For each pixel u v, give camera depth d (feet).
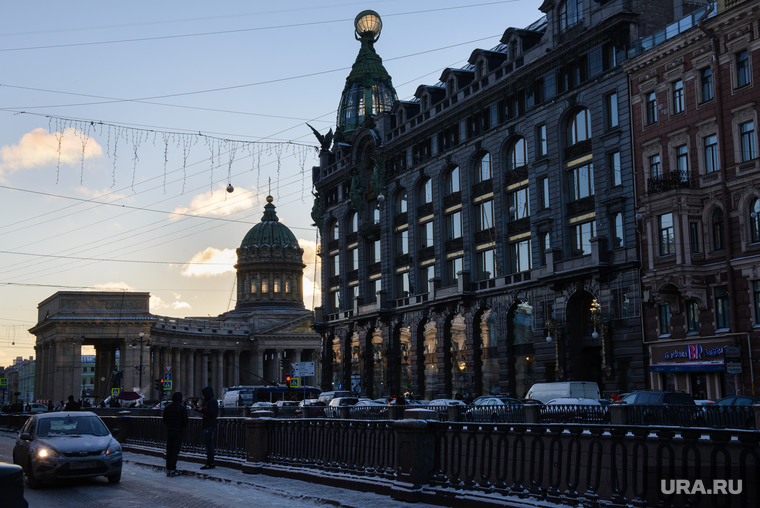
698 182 140.56
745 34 131.75
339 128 289.74
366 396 250.57
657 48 148.36
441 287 213.25
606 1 164.14
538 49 181.68
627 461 40.47
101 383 476.13
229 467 80.07
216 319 581.12
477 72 204.03
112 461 70.85
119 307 435.12
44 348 460.14
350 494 57.62
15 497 33.99
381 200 239.71
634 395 106.42
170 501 58.08
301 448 70.38
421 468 53.42
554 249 170.91
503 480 47.44
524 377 182.91
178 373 483.10
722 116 136.05
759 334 127.24
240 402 287.07
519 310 185.78
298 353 532.73
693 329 140.67
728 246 133.59
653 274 142.92
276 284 576.61
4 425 187.01
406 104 238.48
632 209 154.30
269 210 607.37
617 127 158.30
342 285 273.13
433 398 217.15
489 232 197.26
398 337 238.27
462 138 207.82
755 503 33.96
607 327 157.48
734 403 94.94
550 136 175.94
